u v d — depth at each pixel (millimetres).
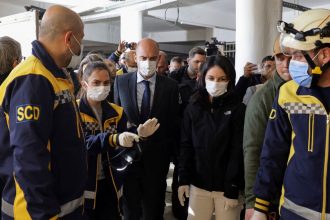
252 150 1677
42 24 1291
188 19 8516
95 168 1886
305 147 1189
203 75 2035
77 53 1345
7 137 1218
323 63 1163
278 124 1315
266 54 4316
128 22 7668
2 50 1816
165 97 2410
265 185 1328
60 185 1271
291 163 1245
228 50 8156
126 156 1939
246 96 2457
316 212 1159
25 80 1181
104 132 1977
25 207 1119
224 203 1958
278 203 1376
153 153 2357
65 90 1295
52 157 1248
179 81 3438
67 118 1278
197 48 3291
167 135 2441
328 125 1158
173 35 12305
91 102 1980
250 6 4273
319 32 1141
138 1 7207
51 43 1283
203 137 2000
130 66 3449
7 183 1224
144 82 2418
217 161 1978
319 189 1152
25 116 1135
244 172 1818
